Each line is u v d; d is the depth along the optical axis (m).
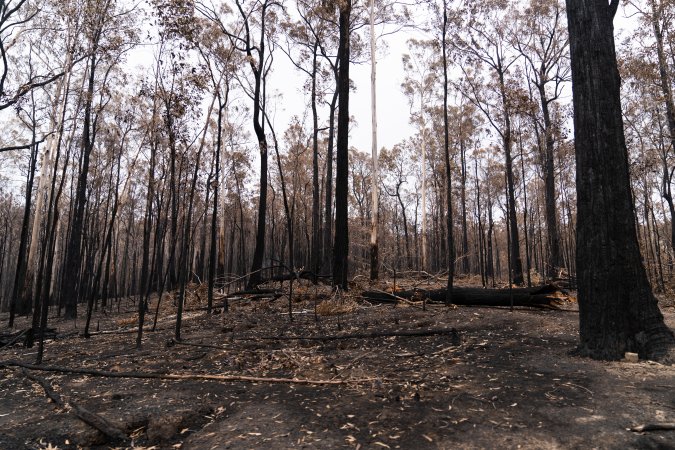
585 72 5.92
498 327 7.87
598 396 4.07
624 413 3.63
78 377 5.74
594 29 5.92
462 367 5.36
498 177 33.03
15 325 15.19
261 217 16.30
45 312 6.77
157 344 8.07
